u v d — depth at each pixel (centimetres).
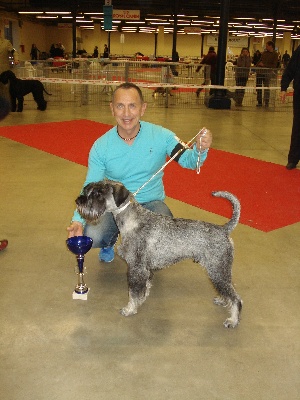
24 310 303
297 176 633
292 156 661
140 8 3203
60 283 340
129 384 236
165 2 3177
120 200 275
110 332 282
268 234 434
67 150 768
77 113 1216
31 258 378
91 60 1462
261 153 780
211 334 283
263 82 1416
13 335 275
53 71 1677
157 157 333
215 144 844
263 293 331
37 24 4034
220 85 1356
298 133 645
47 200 517
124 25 4256
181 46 4844
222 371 249
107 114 1207
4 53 1165
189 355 262
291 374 248
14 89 1172
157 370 248
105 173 346
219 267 277
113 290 334
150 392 231
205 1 3100
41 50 4234
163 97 1599
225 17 1281
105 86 1598
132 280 291
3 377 238
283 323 296
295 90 627
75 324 289
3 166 659
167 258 283
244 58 1456
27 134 900
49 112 1225
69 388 232
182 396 229
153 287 340
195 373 246
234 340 278
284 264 376
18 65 1446
